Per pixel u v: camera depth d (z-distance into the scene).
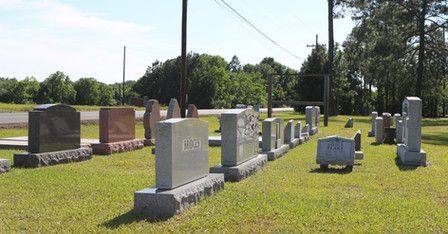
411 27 50.44
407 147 15.65
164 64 93.38
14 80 79.56
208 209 8.58
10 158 15.01
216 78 90.56
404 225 7.75
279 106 110.94
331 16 53.41
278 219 8.02
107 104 86.69
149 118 20.73
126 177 12.00
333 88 57.72
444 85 63.50
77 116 15.52
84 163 14.78
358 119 46.38
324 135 28.17
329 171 13.83
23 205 8.84
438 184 11.64
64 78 83.25
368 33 52.28
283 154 18.05
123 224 7.64
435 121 48.50
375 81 57.56
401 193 10.52
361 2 50.50
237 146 12.12
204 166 10.16
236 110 12.65
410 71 53.03
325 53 58.88
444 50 51.09
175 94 90.06
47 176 11.88
